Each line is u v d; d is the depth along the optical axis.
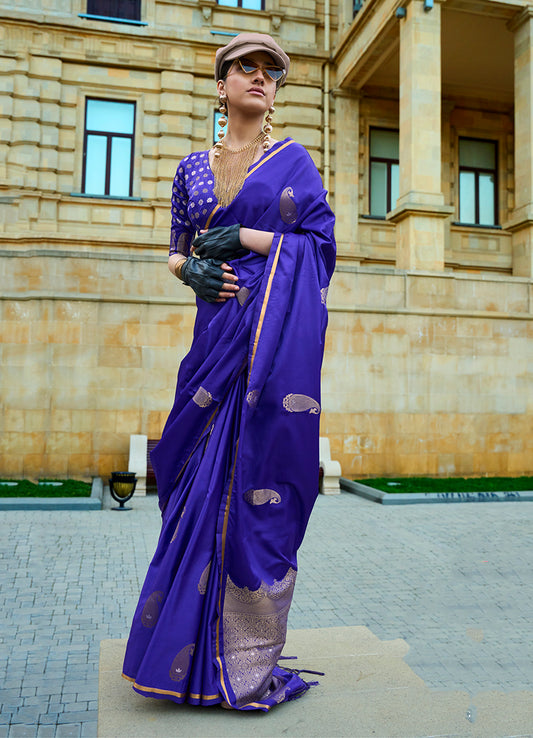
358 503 11.60
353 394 13.99
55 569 6.95
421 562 7.47
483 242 21.28
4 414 12.65
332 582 6.65
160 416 13.08
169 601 2.91
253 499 2.97
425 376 14.33
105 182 18.91
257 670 2.90
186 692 2.87
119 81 18.95
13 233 17.23
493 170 22.06
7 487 11.58
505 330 14.82
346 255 19.83
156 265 13.45
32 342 12.78
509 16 16.94
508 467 14.64
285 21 20.19
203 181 3.29
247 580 2.93
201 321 3.29
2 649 4.77
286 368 3.01
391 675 3.27
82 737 3.52
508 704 2.73
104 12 19.00
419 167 15.42
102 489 11.87
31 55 18.28
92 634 5.09
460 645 2.92
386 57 18.45
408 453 14.16
